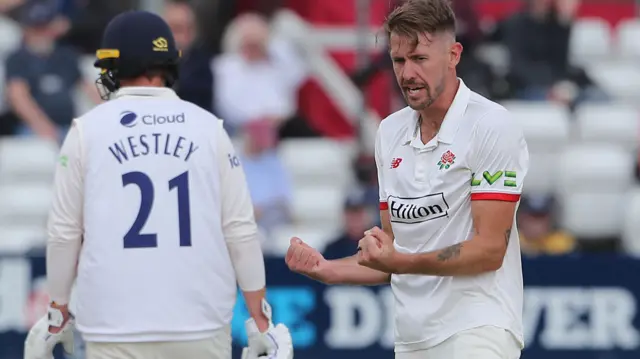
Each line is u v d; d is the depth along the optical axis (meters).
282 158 37.19
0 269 28.48
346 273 17.20
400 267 15.29
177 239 16.78
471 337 16.14
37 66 36.81
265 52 37.38
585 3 44.75
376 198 32.12
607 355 28.88
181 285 16.73
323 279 17.17
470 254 15.64
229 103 36.78
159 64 17.62
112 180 16.86
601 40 42.12
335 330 28.64
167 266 16.70
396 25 15.70
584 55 42.00
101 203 16.83
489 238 15.78
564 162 36.47
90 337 16.83
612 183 36.16
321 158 37.22
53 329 17.66
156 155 16.94
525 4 41.78
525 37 38.28
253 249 17.27
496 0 42.53
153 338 16.64
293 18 40.91
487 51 39.56
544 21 38.25
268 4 40.69
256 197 34.44
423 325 16.52
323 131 40.16
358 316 28.61
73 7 39.94
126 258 16.69
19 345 28.45
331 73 40.03
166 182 16.88
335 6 41.28
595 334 28.86
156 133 17.06
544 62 38.25
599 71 41.50
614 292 28.86
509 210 15.92
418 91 15.80
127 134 17.03
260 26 37.12
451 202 16.14
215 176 17.05
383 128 16.98
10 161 36.47
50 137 36.84
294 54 38.84
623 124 37.84
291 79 38.25
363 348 28.61
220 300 17.03
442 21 15.67
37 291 28.52
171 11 35.69
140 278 16.66
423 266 15.44
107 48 17.56
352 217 31.73
